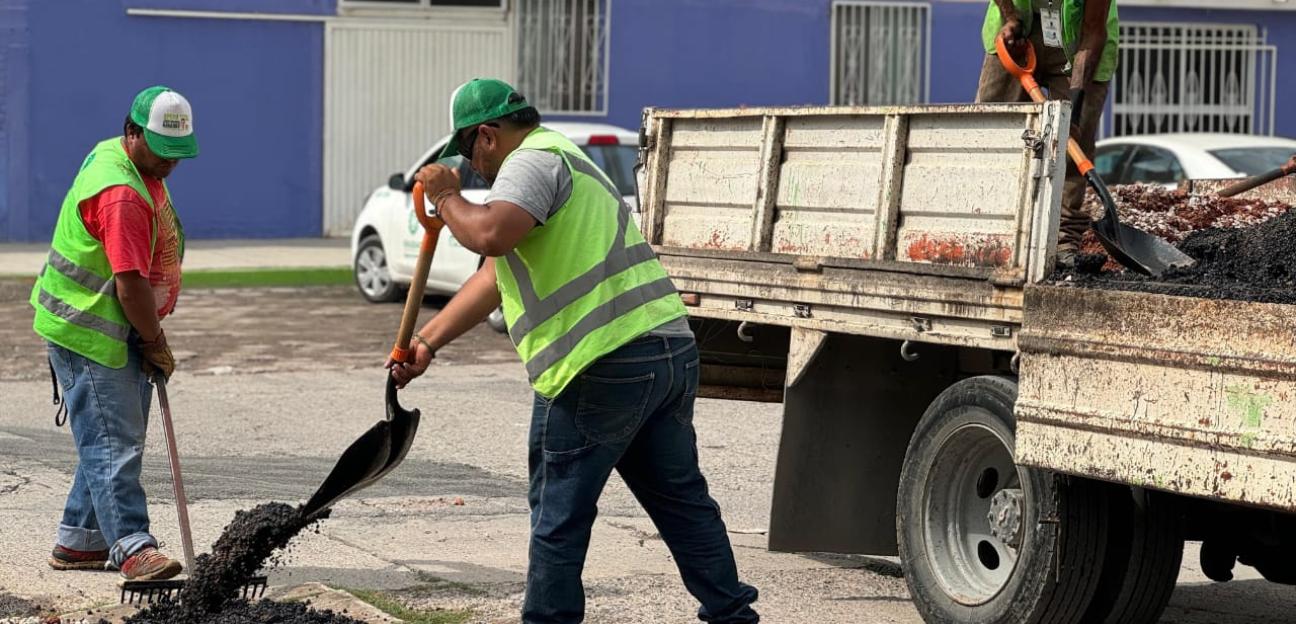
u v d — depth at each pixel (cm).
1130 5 2427
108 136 2209
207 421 991
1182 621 607
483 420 1011
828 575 662
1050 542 517
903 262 569
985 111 543
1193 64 2477
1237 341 451
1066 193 660
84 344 584
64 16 2173
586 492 486
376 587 616
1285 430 438
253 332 1422
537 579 491
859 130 600
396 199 1576
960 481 569
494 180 492
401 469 854
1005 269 529
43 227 2195
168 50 2222
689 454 503
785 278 617
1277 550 540
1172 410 468
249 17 2247
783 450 618
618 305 478
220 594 549
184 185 2247
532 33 2350
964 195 553
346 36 2294
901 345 618
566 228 477
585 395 478
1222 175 1412
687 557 507
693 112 676
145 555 582
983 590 554
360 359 1272
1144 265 560
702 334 712
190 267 1912
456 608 589
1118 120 2466
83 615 562
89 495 624
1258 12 2489
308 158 2298
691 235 678
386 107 2320
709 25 2384
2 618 561
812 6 2408
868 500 632
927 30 2444
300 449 906
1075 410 495
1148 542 525
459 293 515
